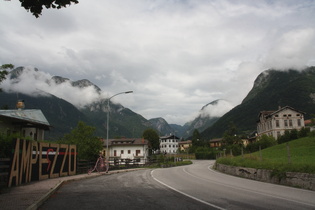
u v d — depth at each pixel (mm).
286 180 13953
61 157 19109
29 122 24203
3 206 7410
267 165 16641
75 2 7465
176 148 145000
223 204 8289
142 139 87812
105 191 11453
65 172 19750
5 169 11875
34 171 15156
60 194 10664
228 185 13852
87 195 10297
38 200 8375
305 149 29500
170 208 7672
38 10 7457
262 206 7973
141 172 26953
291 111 72250
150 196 9930
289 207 7828
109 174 24250
